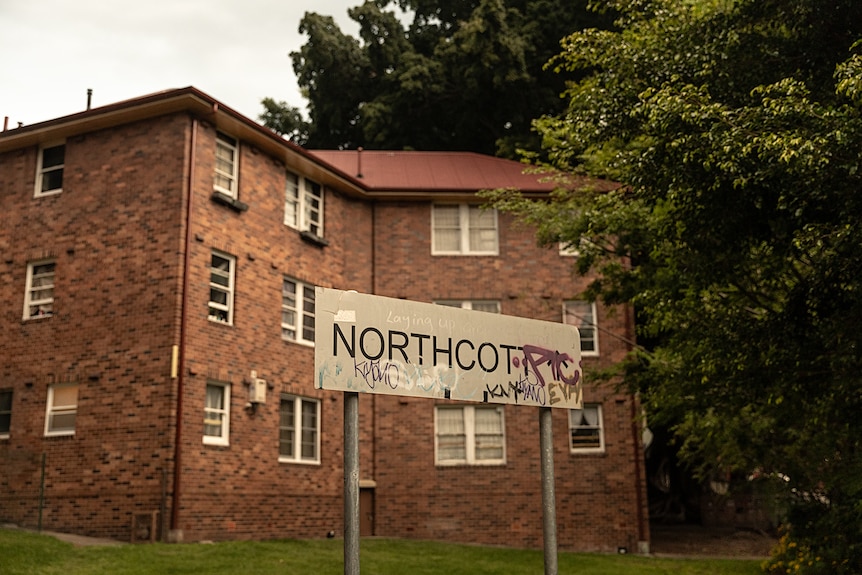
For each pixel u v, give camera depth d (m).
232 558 15.16
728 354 11.16
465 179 25.98
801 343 10.59
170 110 19.31
